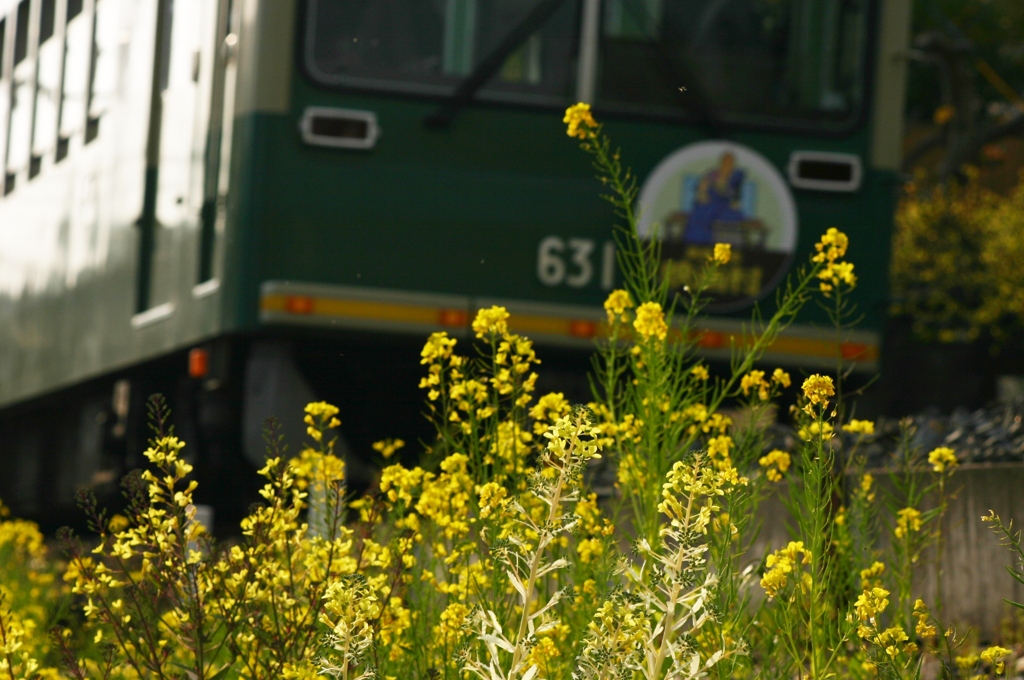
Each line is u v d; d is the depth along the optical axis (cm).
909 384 4353
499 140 1747
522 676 523
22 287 2545
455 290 1716
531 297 1731
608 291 1741
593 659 510
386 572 715
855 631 671
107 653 695
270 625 686
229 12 1777
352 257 1702
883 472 1084
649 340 821
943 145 6078
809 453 705
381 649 685
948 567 1088
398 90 1730
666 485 528
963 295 4444
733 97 1812
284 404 1700
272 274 1681
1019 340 4322
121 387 2197
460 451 836
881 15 1855
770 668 706
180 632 687
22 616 1057
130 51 2078
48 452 2625
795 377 1736
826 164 1802
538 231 1734
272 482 738
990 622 1076
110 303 2088
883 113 1838
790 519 1127
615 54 1789
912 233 4572
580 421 522
